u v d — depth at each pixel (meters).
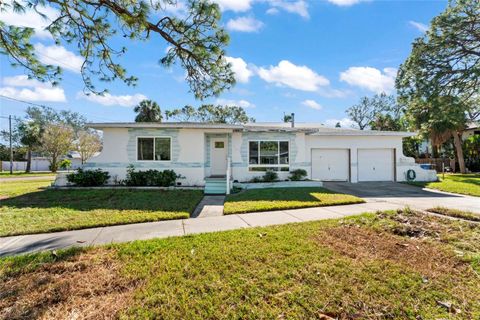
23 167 39.22
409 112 19.38
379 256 3.60
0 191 10.70
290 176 13.72
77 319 2.32
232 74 4.87
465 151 23.30
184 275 3.11
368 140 15.73
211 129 12.42
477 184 12.95
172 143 12.36
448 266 3.30
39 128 30.25
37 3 3.86
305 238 4.43
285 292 2.71
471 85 15.39
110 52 4.91
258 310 2.42
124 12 4.03
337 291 2.71
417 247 3.93
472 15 14.55
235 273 3.12
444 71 15.69
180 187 11.70
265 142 13.67
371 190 11.96
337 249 3.87
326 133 15.45
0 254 4.04
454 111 15.29
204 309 2.45
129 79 5.18
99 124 11.76
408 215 5.81
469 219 5.81
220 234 4.78
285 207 7.52
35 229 5.34
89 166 12.15
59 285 2.89
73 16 4.45
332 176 15.69
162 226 5.66
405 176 15.71
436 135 20.05
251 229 5.13
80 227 5.53
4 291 2.78
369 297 2.61
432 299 2.59
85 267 3.38
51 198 9.04
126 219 6.13
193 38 4.40
